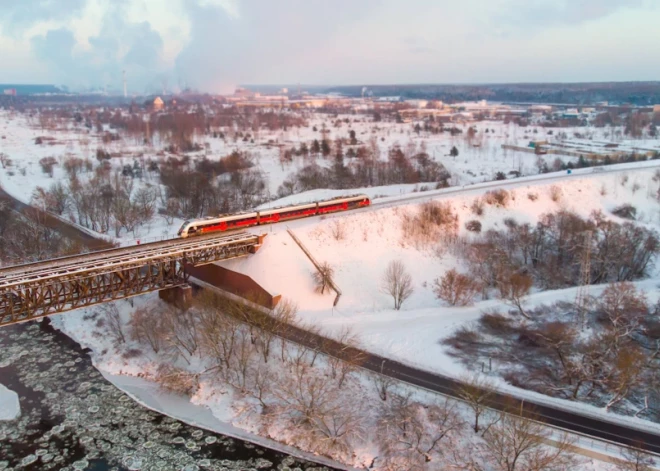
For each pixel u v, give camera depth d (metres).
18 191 192.88
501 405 78.19
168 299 105.62
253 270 109.00
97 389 87.38
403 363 89.62
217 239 108.31
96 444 75.06
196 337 93.81
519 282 112.44
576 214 152.12
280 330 96.31
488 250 131.75
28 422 79.12
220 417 80.81
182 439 76.38
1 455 72.38
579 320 103.31
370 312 108.62
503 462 66.56
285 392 81.81
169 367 90.50
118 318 102.81
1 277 82.12
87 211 157.62
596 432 72.25
